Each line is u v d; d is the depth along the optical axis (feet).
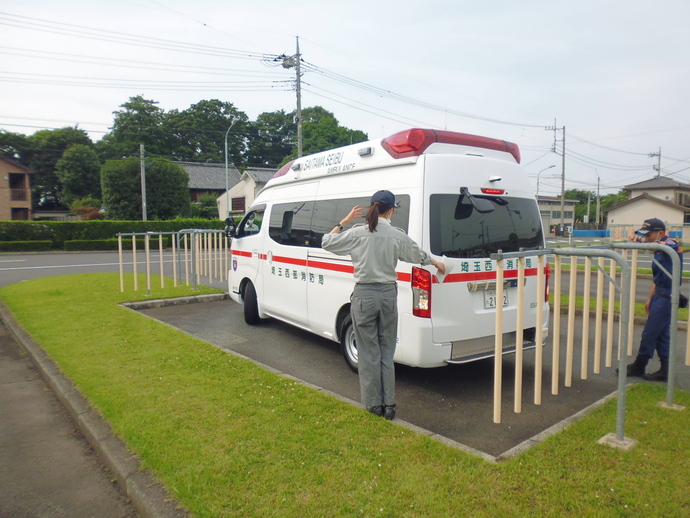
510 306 16.01
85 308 27.99
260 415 12.75
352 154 17.53
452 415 13.78
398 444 11.05
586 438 11.28
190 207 127.65
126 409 13.35
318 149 141.08
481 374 17.61
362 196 16.76
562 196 145.38
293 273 20.80
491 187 15.83
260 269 23.88
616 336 23.06
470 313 14.92
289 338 22.95
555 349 14.47
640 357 16.42
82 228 93.91
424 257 13.26
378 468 10.05
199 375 16.01
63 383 16.03
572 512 8.52
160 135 172.65
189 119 186.09
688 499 8.83
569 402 14.61
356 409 13.05
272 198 23.43
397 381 16.81
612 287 17.22
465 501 8.87
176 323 26.27
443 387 16.20
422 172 14.56
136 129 166.91
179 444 11.26
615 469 9.87
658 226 15.81
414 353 14.43
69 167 146.51
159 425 12.28
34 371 18.83
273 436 11.55
